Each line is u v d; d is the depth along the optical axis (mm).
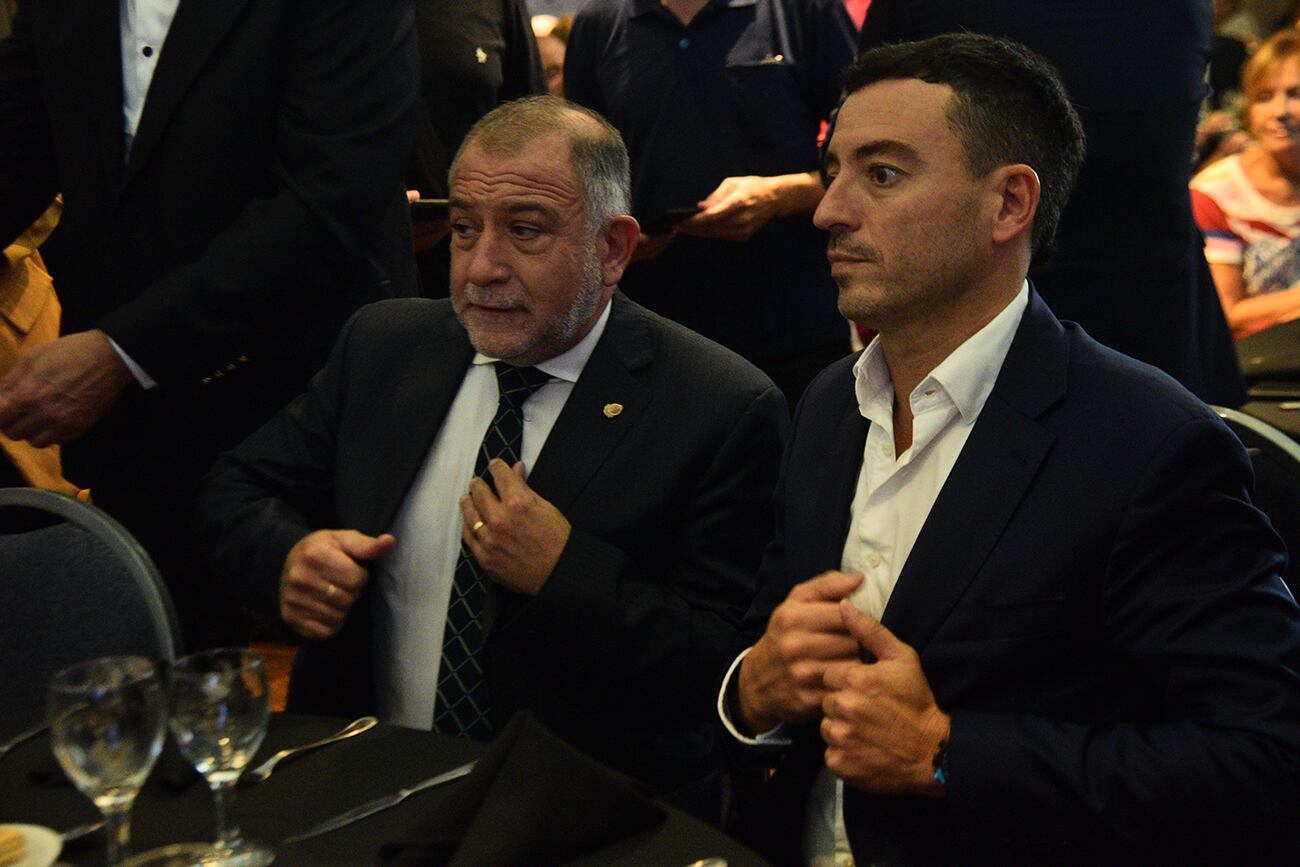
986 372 1355
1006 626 1277
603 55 2969
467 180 1717
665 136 2889
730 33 2857
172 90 2150
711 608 1734
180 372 2104
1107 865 1206
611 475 1742
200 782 1299
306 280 2135
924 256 1326
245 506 1903
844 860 1426
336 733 1415
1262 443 1734
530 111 1742
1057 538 1270
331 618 1670
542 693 1706
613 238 1801
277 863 1132
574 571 1626
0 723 1494
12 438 2068
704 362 1812
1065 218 2273
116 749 1072
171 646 1688
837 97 2875
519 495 1639
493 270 1706
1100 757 1194
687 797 1756
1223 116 4016
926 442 1381
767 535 1784
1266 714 1175
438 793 1265
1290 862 1188
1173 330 2301
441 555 1795
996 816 1200
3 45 2373
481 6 2916
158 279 2209
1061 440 1302
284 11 2133
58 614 1707
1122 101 2188
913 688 1229
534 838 1104
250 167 2188
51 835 1106
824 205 1362
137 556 1717
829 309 2967
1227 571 1230
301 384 2256
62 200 2365
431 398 1846
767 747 1426
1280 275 3455
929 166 1312
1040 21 2180
